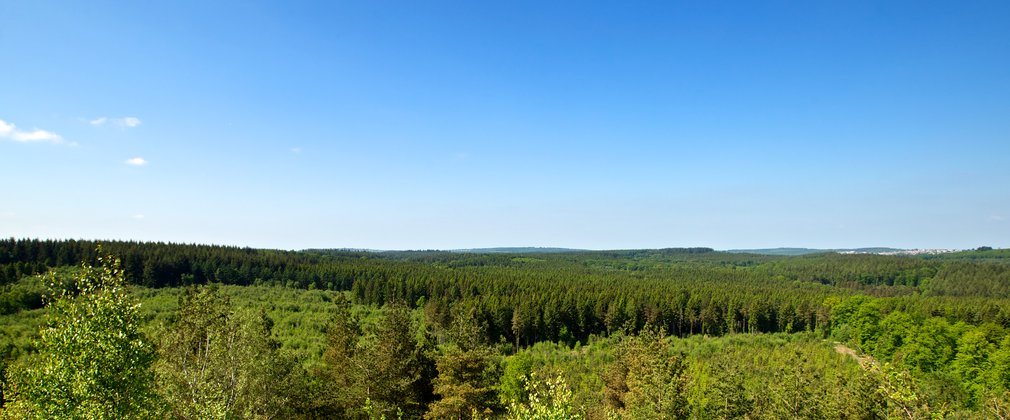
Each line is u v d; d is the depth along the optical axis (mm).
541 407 20094
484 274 168500
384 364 37375
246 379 30047
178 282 113125
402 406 38562
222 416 23906
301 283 135125
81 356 18734
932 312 103438
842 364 74312
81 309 19453
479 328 50531
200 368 30172
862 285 184750
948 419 36156
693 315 117812
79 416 18250
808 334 111938
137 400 20047
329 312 98688
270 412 32250
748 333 119625
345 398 36688
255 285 125688
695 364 70812
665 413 34156
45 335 18688
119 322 19641
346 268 148875
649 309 114125
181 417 25609
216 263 126125
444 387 36531
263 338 35688
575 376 65875
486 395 39469
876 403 35250
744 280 198750
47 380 18266
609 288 133500
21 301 71938
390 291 120500
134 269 105688
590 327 113250
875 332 85812
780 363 70500
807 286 182000
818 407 36312
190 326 34000
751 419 37312
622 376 48625
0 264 89375
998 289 152875
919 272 194875
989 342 71000
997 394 54531
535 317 104000
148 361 21062
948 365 69562
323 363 59500
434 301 106750
